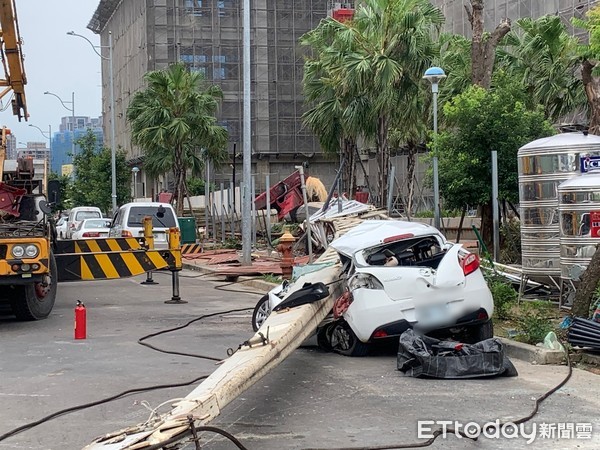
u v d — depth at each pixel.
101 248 17.09
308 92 31.38
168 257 15.46
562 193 11.99
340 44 26.59
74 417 7.30
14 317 14.11
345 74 25.50
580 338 9.35
